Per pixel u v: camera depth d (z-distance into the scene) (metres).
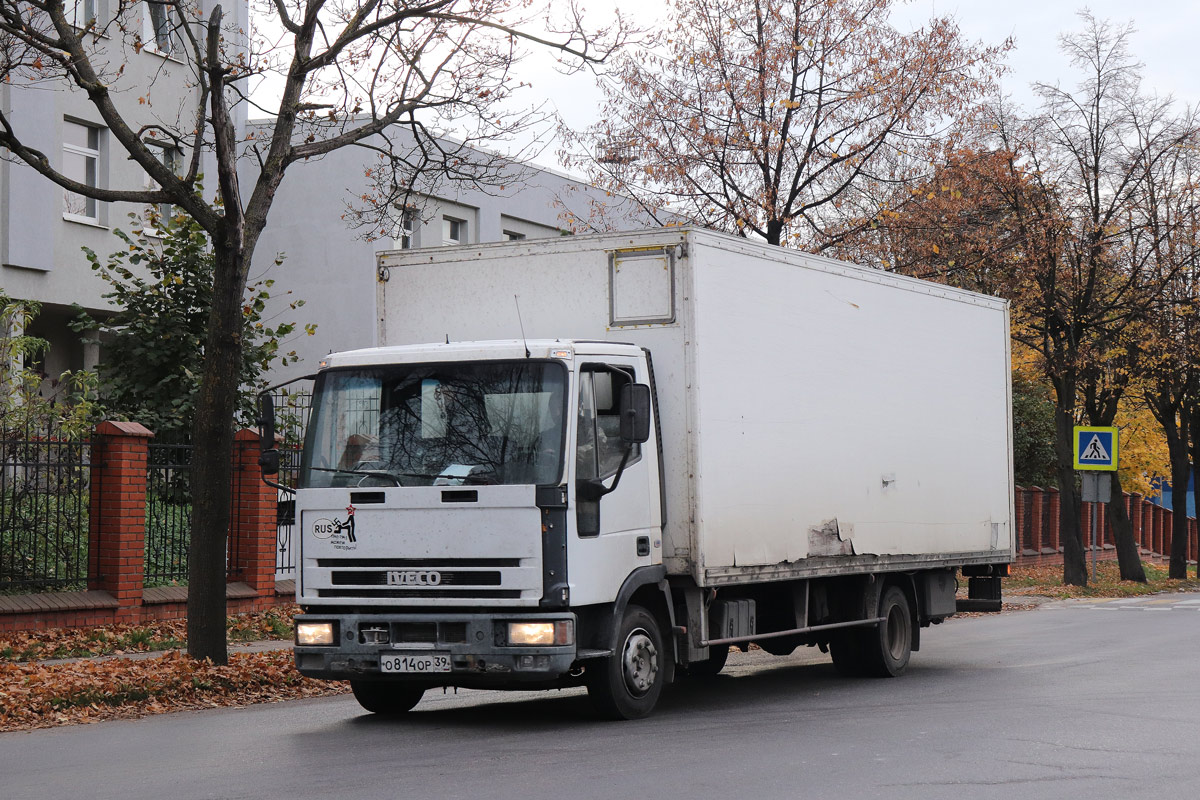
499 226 43.19
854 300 16.34
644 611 12.95
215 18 14.98
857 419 16.28
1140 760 10.52
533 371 12.11
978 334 19.55
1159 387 44.97
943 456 18.39
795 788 9.31
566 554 11.80
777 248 14.76
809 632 15.65
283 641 19.88
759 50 30.94
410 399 12.39
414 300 14.43
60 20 15.38
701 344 13.27
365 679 12.34
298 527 12.51
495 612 11.90
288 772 10.03
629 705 12.74
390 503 12.13
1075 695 14.88
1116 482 43.44
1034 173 36.88
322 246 39.28
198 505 15.61
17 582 18.48
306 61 16.14
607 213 34.22
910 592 17.98
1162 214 38.91
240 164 38.69
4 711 12.86
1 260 30.92
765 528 14.27
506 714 13.62
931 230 32.03
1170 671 17.33
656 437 13.13
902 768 10.14
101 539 19.48
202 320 26.92
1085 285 37.97
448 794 9.10
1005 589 38.16
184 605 20.30
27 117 31.30
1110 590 37.72
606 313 13.55
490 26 17.42
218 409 15.52
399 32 17.73
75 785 9.56
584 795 9.05
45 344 22.84
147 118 34.31
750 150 30.59
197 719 13.25
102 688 13.91
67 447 19.08
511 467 11.91
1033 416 57.38
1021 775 9.85
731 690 16.08
